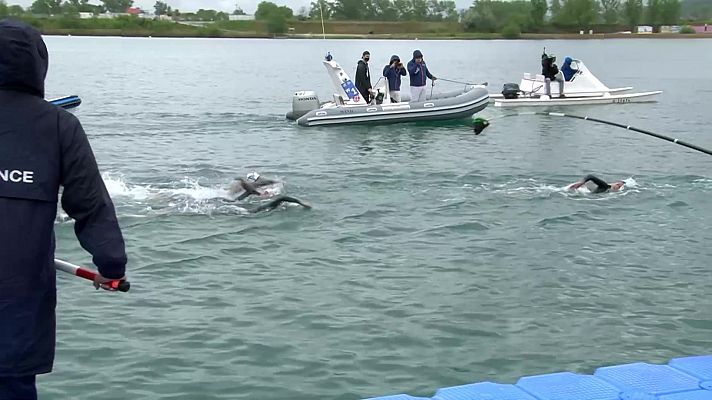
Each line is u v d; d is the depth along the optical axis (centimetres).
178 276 946
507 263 1006
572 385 555
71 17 12569
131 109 2806
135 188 1396
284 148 1936
